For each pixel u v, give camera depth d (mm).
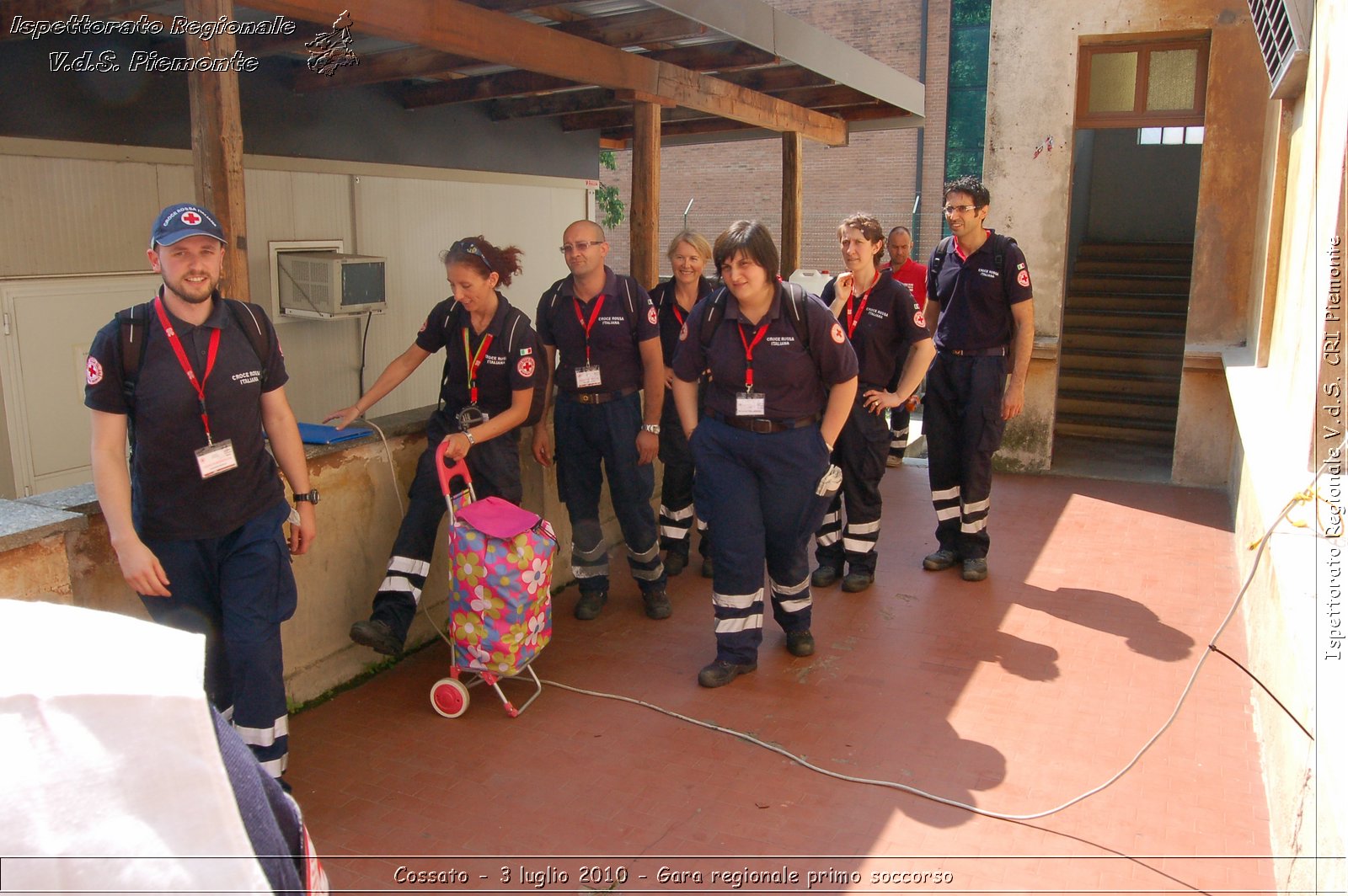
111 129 6180
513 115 9273
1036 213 7906
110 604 3275
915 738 3854
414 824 3270
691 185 21984
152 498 3008
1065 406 10008
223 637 3299
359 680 4352
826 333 3992
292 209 7562
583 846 3152
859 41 19109
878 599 5352
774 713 4051
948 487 5785
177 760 1004
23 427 5941
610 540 6223
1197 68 7551
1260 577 4242
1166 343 10492
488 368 4238
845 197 19797
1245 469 5785
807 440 4137
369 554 4414
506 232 9797
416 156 8609
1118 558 6039
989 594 5434
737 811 3354
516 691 4250
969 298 5445
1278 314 5598
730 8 5660
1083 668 4484
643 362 4820
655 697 4188
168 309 2955
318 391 8023
